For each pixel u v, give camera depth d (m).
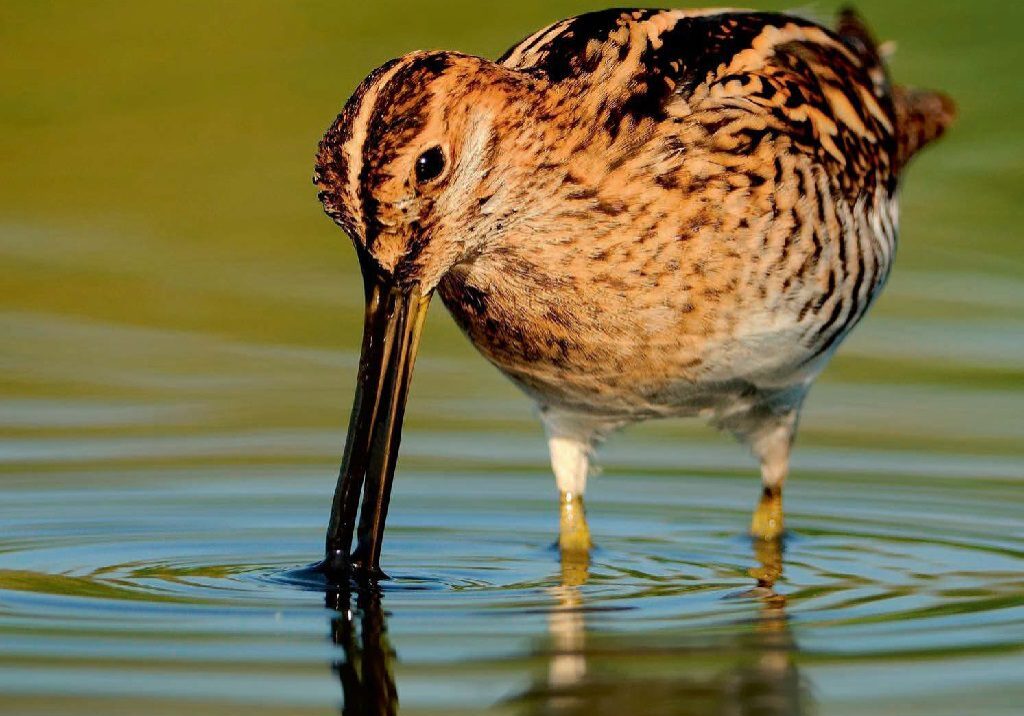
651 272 11.45
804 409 16.08
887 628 10.05
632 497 14.01
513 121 11.02
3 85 23.03
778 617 10.34
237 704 8.70
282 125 21.97
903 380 16.61
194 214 20.38
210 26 24.28
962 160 20.78
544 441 15.33
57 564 11.70
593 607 10.63
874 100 13.22
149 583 11.20
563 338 11.74
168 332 17.81
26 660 9.38
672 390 12.09
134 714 8.52
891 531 12.76
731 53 12.00
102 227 20.09
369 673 9.18
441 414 16.06
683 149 11.40
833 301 12.00
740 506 13.72
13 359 17.05
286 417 15.77
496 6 24.12
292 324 18.11
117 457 14.70
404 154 10.58
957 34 22.84
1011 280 18.64
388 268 10.83
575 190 11.27
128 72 23.28
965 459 14.69
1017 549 12.19
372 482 11.17
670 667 9.31
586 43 11.56
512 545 12.55
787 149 11.65
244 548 12.26
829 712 8.55
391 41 23.56
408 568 11.80
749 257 11.52
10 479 14.03
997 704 8.62
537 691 8.93
